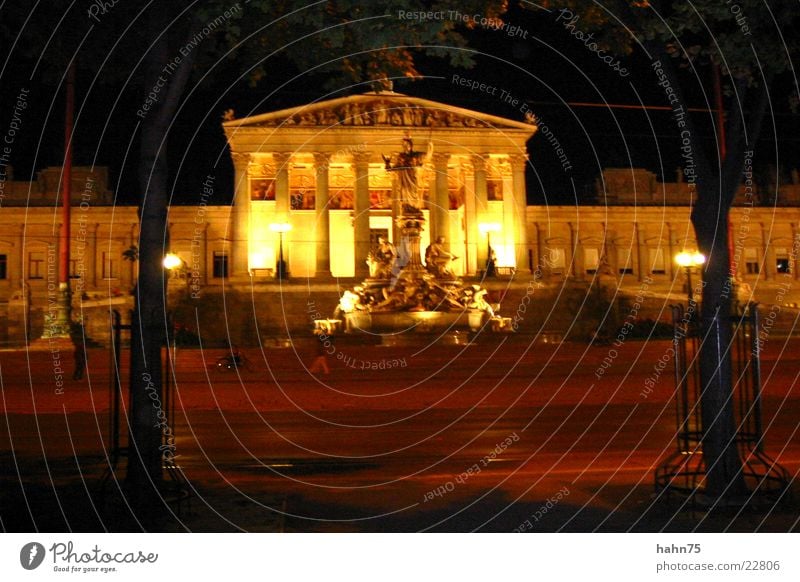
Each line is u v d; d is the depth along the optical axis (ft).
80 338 108.68
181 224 273.95
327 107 257.14
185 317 212.84
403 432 66.18
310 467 49.62
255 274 248.73
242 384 102.68
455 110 261.65
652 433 64.18
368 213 254.06
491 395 97.35
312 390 101.55
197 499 40.11
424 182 220.02
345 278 244.22
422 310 204.74
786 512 36.45
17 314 232.73
